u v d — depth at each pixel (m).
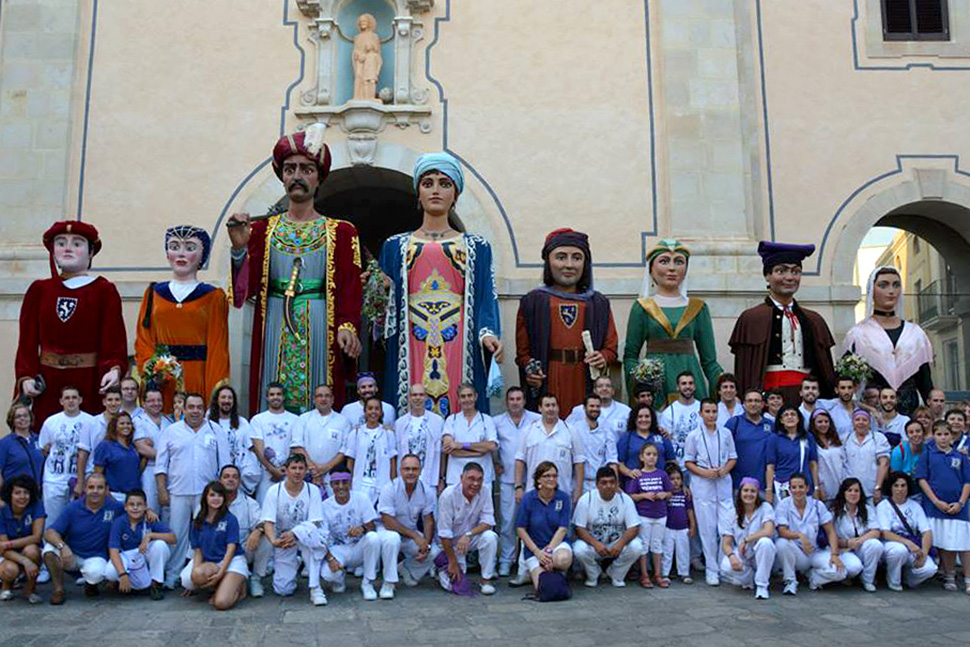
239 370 10.00
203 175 10.37
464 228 10.38
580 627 5.48
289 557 6.49
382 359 11.63
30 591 6.18
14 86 10.44
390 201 13.17
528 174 10.52
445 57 10.72
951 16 11.19
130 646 4.95
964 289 11.97
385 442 7.48
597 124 10.65
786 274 8.95
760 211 10.60
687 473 7.67
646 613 5.92
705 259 10.23
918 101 10.95
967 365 12.05
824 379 8.81
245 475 7.34
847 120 10.85
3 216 10.18
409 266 8.44
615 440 7.66
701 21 10.85
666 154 10.57
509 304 10.20
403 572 6.99
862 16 11.08
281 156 8.32
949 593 6.83
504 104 10.64
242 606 6.12
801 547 6.81
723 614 5.91
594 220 10.45
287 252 8.18
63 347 7.89
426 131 10.52
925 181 10.77
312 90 10.51
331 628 5.43
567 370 8.39
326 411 7.61
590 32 10.84
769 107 10.82
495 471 7.86
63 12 10.59
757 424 7.46
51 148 10.31
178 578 6.76
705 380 8.87
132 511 6.41
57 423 7.24
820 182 10.70
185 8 10.68
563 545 6.64
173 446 6.93
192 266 8.20
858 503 7.16
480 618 5.74
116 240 10.21
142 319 8.03
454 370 8.27
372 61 10.56
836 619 5.79
